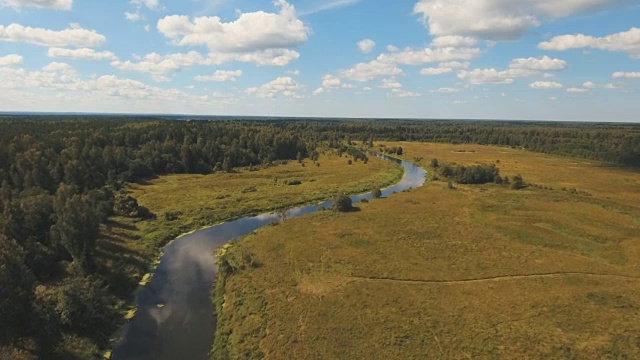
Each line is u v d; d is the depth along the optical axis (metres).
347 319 48.91
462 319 48.91
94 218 60.91
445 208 98.88
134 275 62.50
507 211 96.06
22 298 42.91
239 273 63.09
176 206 102.00
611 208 99.06
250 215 99.19
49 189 101.44
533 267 64.19
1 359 37.69
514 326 47.34
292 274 61.88
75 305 46.78
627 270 63.66
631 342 44.12
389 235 79.12
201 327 50.56
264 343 45.12
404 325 47.53
